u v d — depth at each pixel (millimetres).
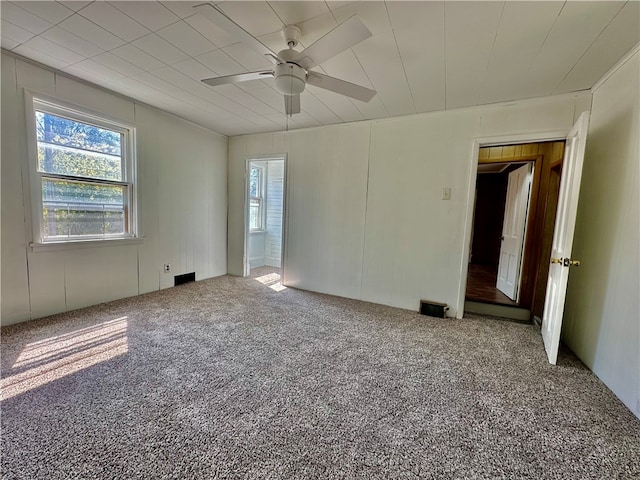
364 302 3688
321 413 1620
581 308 2377
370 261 3684
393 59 2152
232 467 1260
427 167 3281
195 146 4156
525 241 3266
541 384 1967
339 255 3891
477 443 1441
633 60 1940
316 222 4027
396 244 3512
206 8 1325
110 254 3240
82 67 2518
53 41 2115
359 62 2205
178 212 4000
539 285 3045
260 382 1896
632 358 1731
